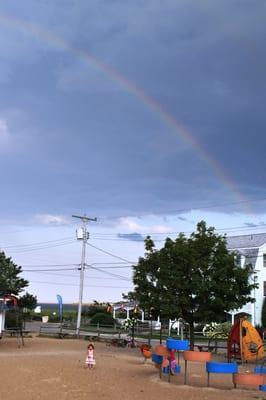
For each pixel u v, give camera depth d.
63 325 59.22
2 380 17.58
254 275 56.03
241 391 16.75
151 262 30.92
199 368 23.83
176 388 16.89
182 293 29.80
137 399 14.73
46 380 17.70
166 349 19.23
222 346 36.19
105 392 15.75
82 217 56.72
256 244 61.72
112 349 34.50
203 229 31.08
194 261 29.19
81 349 33.59
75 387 16.53
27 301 67.00
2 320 43.25
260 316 57.41
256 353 27.36
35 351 31.30
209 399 15.00
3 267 47.66
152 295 30.27
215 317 30.05
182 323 38.59
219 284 29.34
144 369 21.98
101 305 74.56
